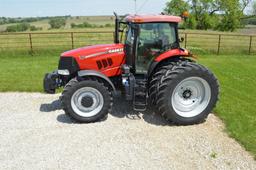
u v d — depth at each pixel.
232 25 47.38
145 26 6.16
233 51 18.19
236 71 11.94
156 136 5.61
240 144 5.28
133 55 6.27
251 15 49.03
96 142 5.36
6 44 18.53
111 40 20.14
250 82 10.03
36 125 6.13
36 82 9.43
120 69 6.56
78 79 6.04
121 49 6.51
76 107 6.09
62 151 5.05
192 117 6.13
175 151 5.06
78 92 6.00
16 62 13.71
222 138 5.53
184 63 6.15
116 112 6.78
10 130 5.89
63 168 4.56
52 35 23.22
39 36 22.23
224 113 6.70
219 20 47.56
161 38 6.30
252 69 12.45
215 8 46.75
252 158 4.84
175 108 6.13
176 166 4.62
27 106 7.32
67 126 6.06
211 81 6.14
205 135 5.66
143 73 6.43
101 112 6.15
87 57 6.33
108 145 5.25
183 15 6.43
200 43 20.64
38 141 5.40
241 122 6.18
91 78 6.11
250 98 8.05
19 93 8.38
